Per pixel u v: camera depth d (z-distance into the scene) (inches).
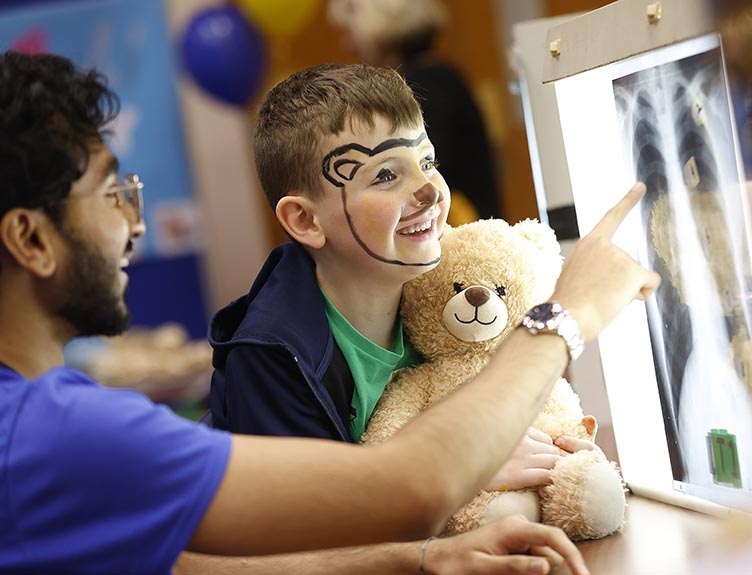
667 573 39.1
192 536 34.5
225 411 48.3
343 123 46.2
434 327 49.5
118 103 40.3
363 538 34.9
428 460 34.8
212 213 146.0
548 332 38.7
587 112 47.6
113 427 34.3
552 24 53.6
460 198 107.4
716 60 38.9
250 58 141.3
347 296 48.6
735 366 41.7
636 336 47.9
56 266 37.3
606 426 53.1
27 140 36.0
